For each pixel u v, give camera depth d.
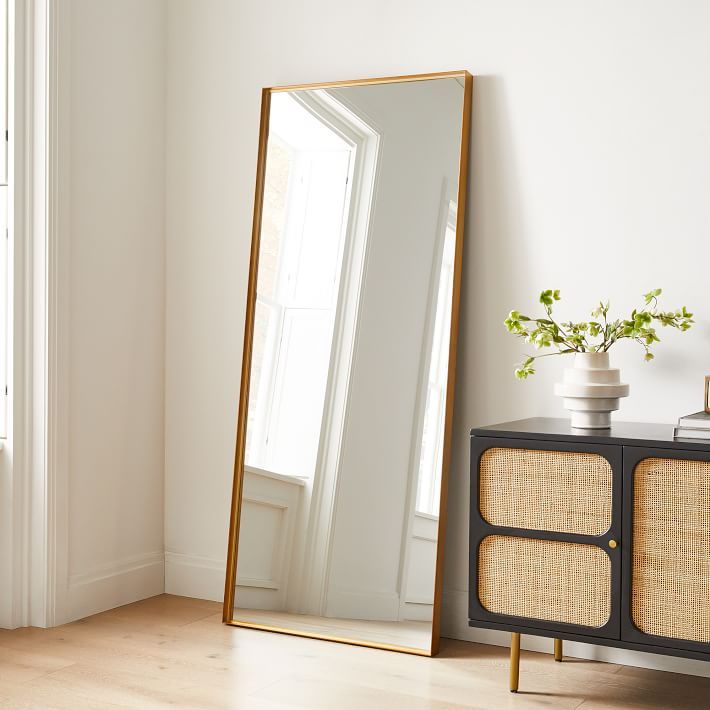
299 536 3.29
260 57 3.55
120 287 3.54
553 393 3.08
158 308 3.73
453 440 3.23
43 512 3.24
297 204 3.40
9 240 3.20
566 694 2.72
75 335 3.34
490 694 2.71
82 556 3.41
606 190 2.99
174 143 3.72
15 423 3.22
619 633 2.56
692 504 2.46
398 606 3.11
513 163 3.12
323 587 3.23
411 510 3.13
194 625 3.35
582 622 2.62
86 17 3.34
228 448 3.63
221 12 3.62
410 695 2.69
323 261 3.34
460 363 3.22
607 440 2.55
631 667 2.96
